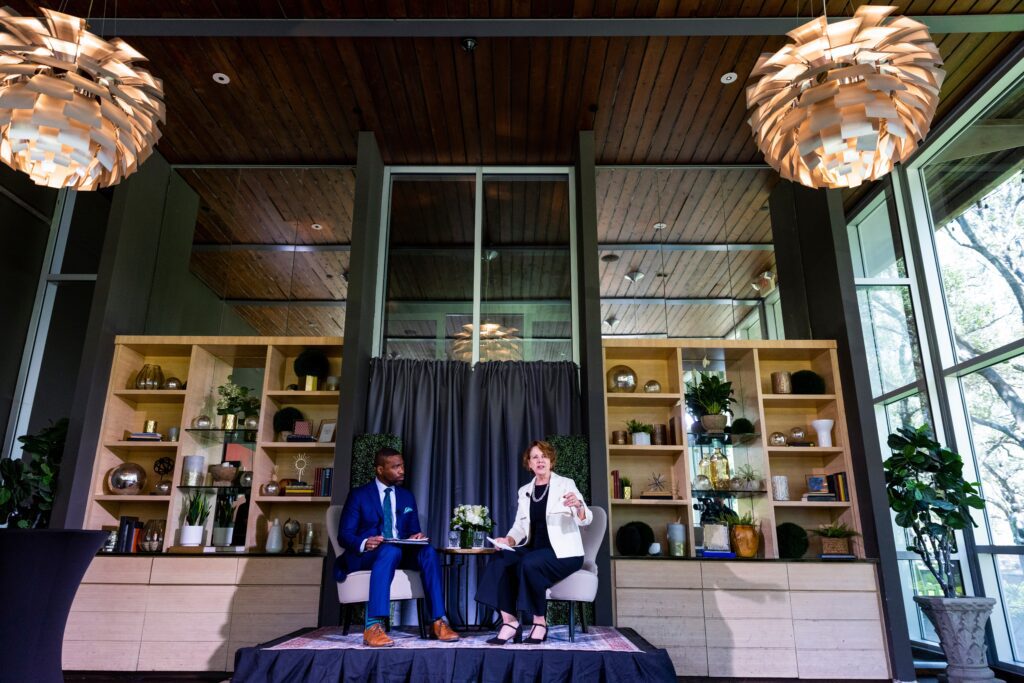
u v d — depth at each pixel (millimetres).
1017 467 4711
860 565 4711
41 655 2082
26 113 2594
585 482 5027
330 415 5645
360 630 4270
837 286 5395
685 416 5367
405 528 4199
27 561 2055
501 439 5371
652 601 4641
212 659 4555
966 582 5059
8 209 5766
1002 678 4609
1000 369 4887
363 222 5617
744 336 6012
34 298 6035
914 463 4719
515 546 3994
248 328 5996
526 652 3430
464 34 4527
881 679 4484
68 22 2803
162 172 6281
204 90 5324
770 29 4484
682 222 6355
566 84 5246
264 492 5234
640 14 4492
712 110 5574
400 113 5617
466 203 6383
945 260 5512
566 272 6152
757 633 4559
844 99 2484
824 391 5406
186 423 5328
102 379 5297
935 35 4617
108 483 5234
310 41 4785
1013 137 4848
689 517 5078
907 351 5742
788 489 5453
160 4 4375
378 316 6012
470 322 6008
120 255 5586
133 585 4688
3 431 5609
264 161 6359
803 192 5980
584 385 5426
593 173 5711
